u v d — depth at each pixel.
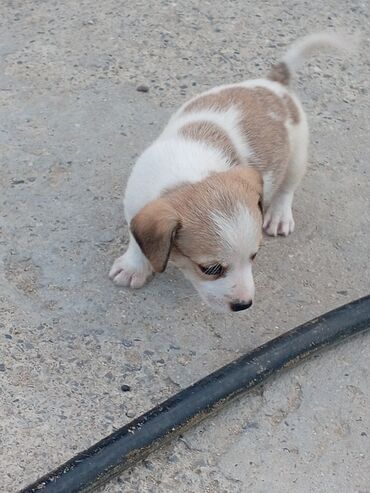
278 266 1.29
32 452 1.11
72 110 1.45
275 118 1.25
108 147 1.40
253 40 1.60
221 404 1.14
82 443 1.12
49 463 1.10
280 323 1.23
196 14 1.64
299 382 1.18
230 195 1.12
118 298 1.23
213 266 1.13
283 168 1.27
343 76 1.56
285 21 1.65
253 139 1.22
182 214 1.12
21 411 1.13
